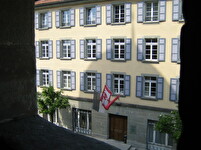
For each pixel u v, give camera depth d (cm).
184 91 99
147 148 1819
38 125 193
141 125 1830
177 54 1658
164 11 1669
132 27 1811
